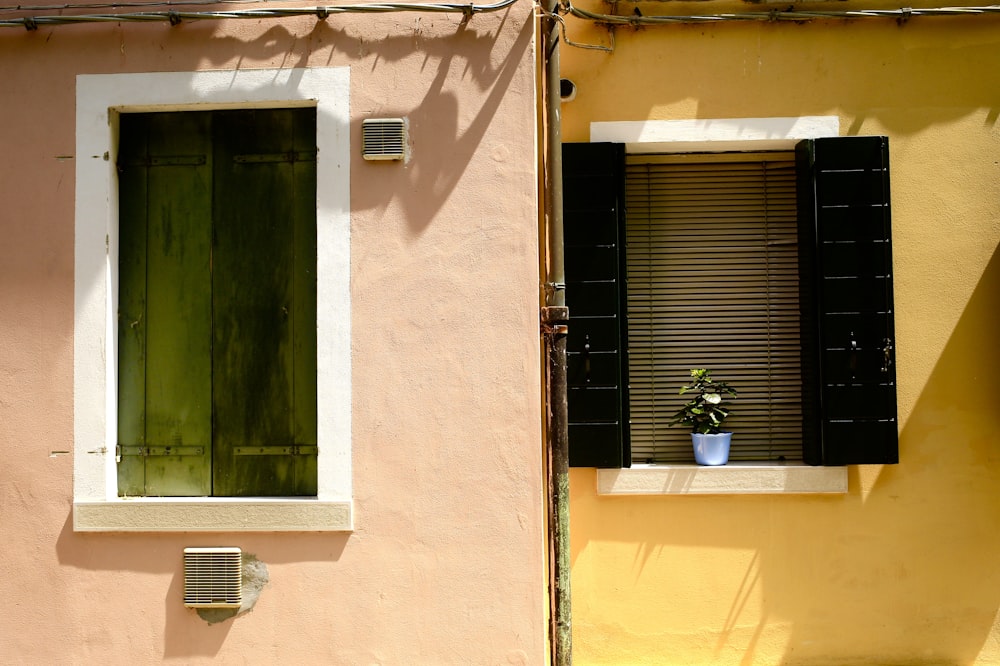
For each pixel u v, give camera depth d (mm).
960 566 4973
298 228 4625
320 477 4355
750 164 5234
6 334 4441
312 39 4434
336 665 4309
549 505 4609
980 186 5031
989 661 4949
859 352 4879
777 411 5184
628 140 5035
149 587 4367
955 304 5027
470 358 4344
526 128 4383
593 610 5020
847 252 4898
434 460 4328
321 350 4371
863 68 5047
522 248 4355
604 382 4930
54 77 4477
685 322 5223
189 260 4637
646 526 5023
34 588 4375
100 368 4430
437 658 4293
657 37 5070
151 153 4652
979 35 5047
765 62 5047
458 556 4305
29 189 4461
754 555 5012
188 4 4473
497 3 4402
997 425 4996
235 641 4340
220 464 4578
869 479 5000
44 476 4406
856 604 4980
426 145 4398
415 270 4371
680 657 4996
